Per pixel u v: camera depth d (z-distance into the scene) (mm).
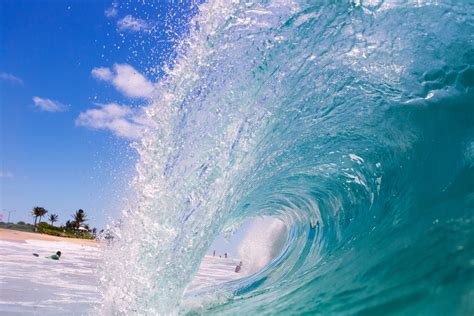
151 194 4168
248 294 4266
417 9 3787
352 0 3846
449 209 2992
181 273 3984
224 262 23531
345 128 4391
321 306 2914
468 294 2217
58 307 5406
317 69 4133
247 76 4195
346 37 3977
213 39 4258
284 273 4852
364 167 4340
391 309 2459
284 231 9477
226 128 4242
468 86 3639
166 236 4016
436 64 3803
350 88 4184
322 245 4711
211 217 4160
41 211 57969
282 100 4230
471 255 2443
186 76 4387
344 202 4594
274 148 4492
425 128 3803
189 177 4203
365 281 2871
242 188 4609
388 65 3969
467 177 3178
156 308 3805
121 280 4059
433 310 2273
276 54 4102
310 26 3996
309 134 4531
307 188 5176
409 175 3719
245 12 4125
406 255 2812
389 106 4070
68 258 16797
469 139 3391
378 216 3785
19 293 6527
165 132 4387
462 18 3693
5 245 20766
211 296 4500
